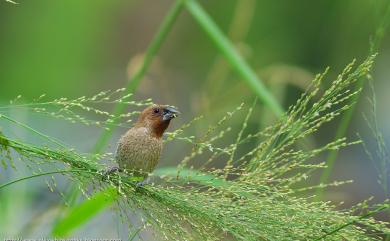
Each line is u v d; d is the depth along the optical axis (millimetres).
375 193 22125
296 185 9938
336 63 20484
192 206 6684
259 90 10062
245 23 15508
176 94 24641
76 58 27672
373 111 8102
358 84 9375
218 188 6801
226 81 17000
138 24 30078
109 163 7066
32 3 27453
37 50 26969
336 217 6629
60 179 12641
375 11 10211
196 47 27203
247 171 6918
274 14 23703
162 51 27328
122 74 27281
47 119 17344
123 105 10188
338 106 20094
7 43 26734
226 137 17703
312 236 6621
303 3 23078
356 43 20031
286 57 23406
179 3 10578
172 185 6996
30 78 26125
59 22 27719
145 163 8812
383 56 22781
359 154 22781
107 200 7000
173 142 16672
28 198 11578
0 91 25094
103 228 9898
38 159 6762
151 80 15523
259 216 6645
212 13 26078
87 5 28500
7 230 9719
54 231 8570
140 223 7254
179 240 6605
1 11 26938
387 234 6918
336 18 22203
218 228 6715
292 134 6898
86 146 17281
